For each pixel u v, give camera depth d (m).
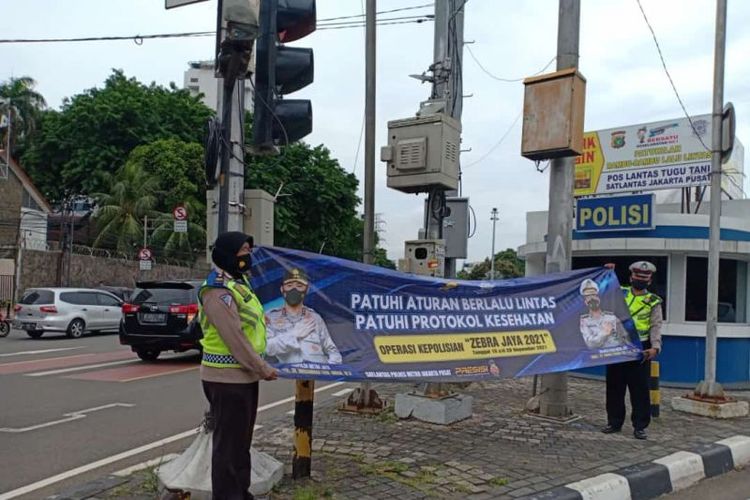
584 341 6.93
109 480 5.09
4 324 20.05
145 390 10.34
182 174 35.28
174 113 39.88
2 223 30.92
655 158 13.32
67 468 6.03
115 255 33.34
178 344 13.47
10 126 36.41
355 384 11.48
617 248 10.60
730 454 6.57
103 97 38.22
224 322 3.99
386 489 5.01
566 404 7.70
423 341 5.78
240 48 4.69
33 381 11.17
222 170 5.10
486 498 4.89
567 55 7.54
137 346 13.80
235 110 5.34
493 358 6.25
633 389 7.00
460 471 5.52
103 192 36.78
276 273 5.08
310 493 4.79
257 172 33.91
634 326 7.27
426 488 5.07
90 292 20.72
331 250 39.53
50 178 39.53
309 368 5.00
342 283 5.41
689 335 10.42
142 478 5.14
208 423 4.78
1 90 41.38
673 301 10.60
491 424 7.31
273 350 4.92
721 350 10.56
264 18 5.25
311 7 5.30
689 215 10.42
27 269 27.14
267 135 5.25
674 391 10.02
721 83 8.75
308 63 5.39
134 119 37.88
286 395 10.17
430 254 8.30
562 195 7.71
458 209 11.96
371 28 8.44
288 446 6.23
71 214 30.97
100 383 11.00
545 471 5.60
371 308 5.54
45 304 19.39
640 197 10.54
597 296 7.23
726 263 10.95
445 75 9.85
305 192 36.00
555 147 7.28
